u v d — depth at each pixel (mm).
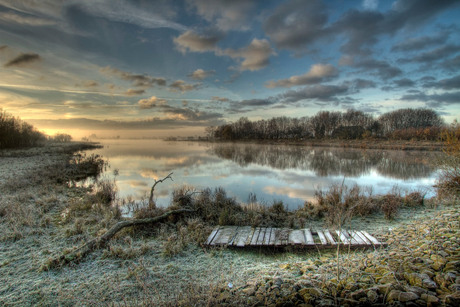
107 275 4695
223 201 9906
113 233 6402
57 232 6906
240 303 3684
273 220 8492
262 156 35062
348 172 20781
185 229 7090
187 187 12719
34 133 43094
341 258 5168
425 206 9461
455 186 11000
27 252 5660
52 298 3982
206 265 5191
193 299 3734
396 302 3309
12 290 4215
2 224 7117
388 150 39906
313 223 8219
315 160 29562
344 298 3543
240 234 6902
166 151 45438
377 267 4246
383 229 7098
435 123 73062
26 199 9992
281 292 3812
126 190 14156
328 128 79688
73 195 12016
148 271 4820
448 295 3211
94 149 50875
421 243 5113
